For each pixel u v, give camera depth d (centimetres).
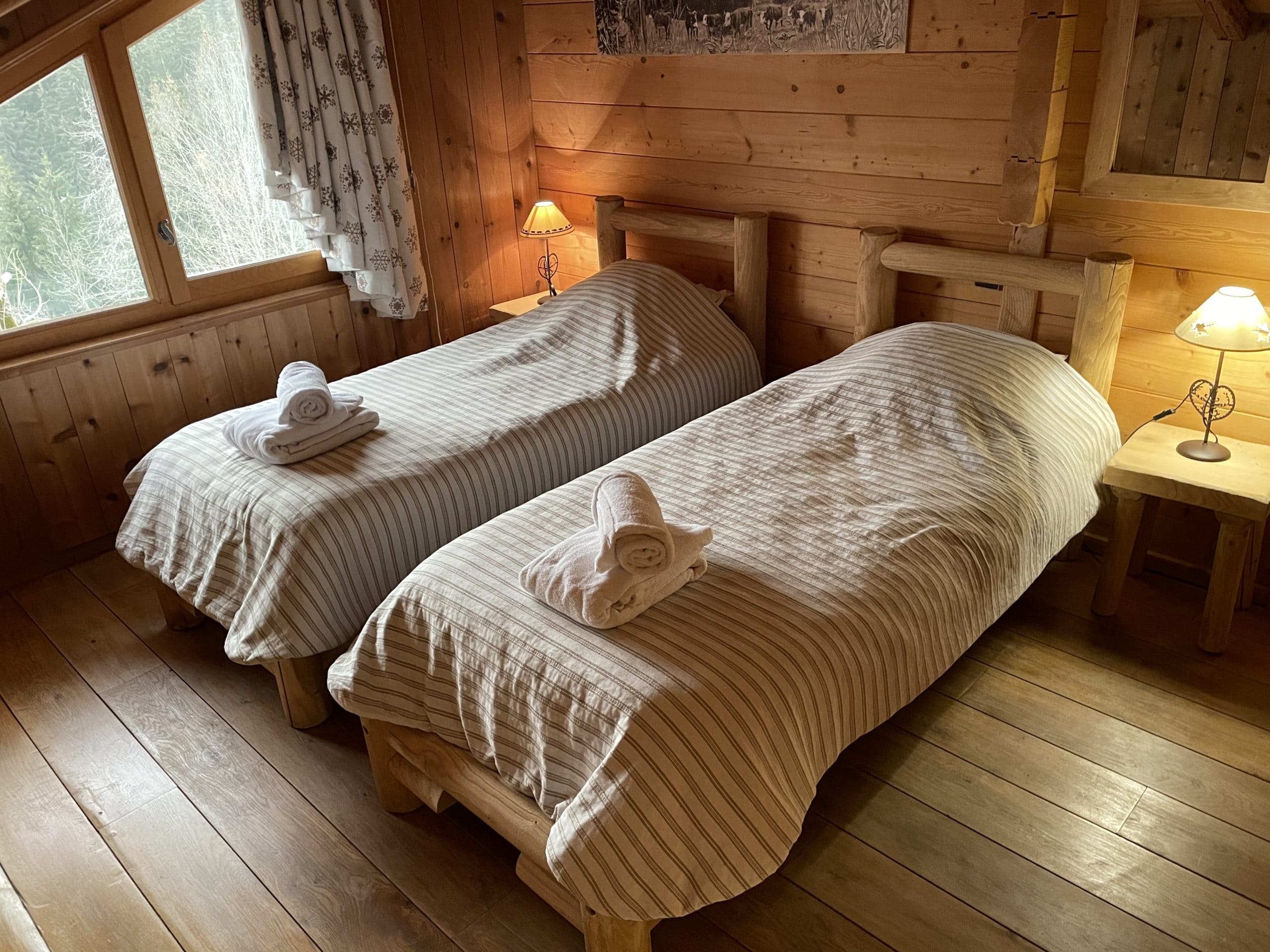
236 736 236
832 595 185
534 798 173
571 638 174
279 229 354
